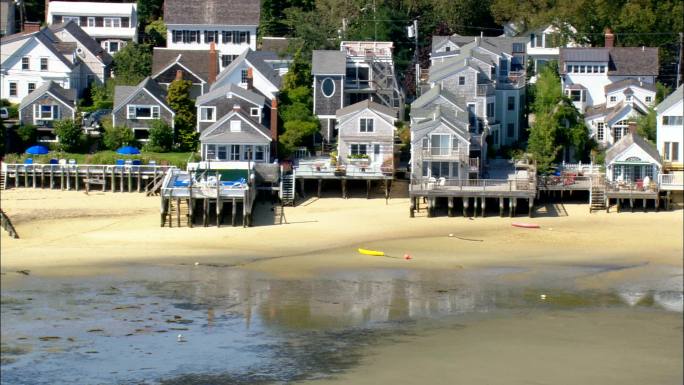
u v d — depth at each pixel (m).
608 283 173.50
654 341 144.88
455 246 199.88
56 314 153.62
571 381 130.75
